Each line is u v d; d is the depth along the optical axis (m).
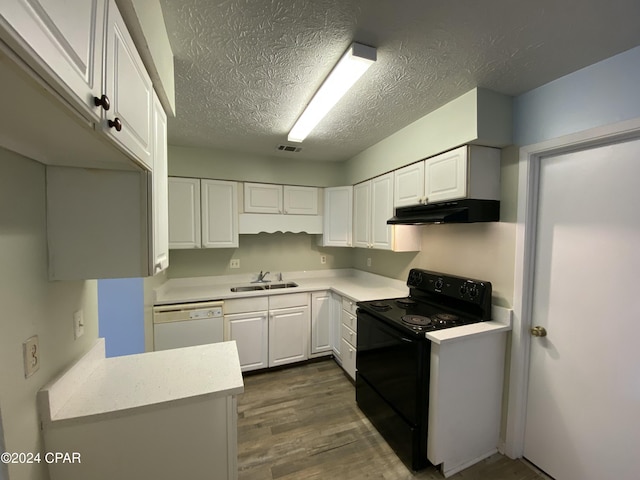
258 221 3.00
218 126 2.20
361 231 2.94
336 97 1.66
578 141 1.44
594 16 1.07
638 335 1.31
